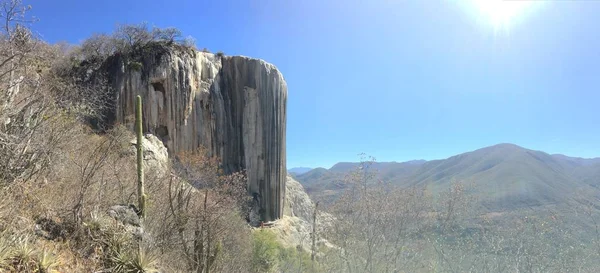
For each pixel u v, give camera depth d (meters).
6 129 7.17
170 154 33.16
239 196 29.39
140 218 8.80
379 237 16.31
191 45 38.88
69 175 8.68
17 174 7.11
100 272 6.50
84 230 7.09
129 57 32.78
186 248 11.73
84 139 11.17
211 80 39.69
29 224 6.25
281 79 46.38
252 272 22.38
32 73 8.39
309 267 20.80
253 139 42.22
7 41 7.45
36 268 5.34
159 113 33.47
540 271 13.17
